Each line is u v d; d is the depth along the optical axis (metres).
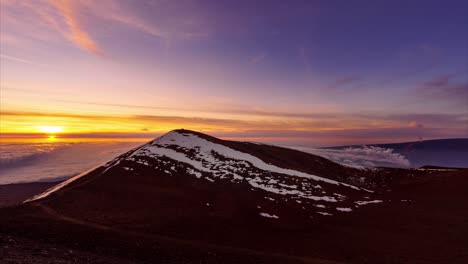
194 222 44.28
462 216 56.69
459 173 113.06
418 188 98.75
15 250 20.47
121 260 26.39
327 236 43.03
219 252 33.47
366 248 38.25
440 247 39.03
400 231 46.50
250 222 47.47
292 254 35.19
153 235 36.69
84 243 30.36
